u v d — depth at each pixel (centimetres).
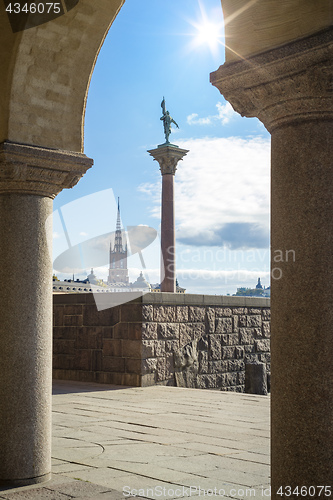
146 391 1035
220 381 1252
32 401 436
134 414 777
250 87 304
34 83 446
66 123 467
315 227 281
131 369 1115
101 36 465
